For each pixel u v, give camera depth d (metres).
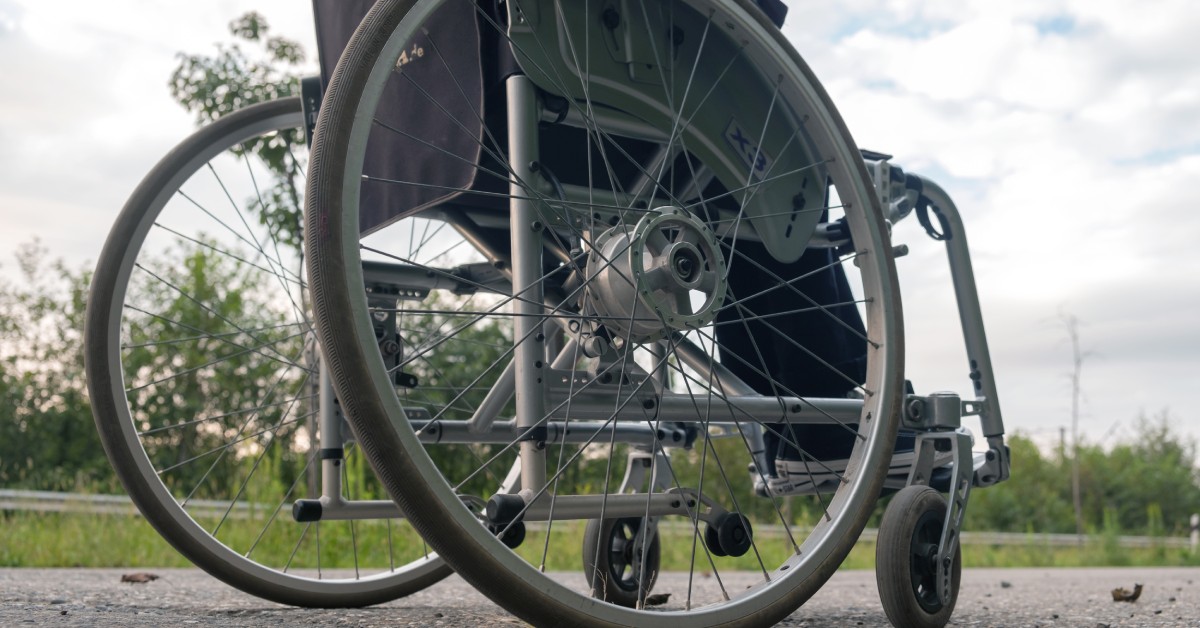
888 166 2.57
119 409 2.28
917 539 2.15
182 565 5.53
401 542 6.04
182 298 10.32
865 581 5.37
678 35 2.04
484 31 1.93
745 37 2.05
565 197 1.89
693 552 1.80
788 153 2.19
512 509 1.65
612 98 1.95
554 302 2.04
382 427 1.42
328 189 1.47
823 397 2.53
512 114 1.83
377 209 2.21
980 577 6.82
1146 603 3.47
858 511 2.02
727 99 2.10
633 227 1.88
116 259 2.33
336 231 1.45
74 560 5.35
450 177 2.00
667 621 1.67
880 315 2.12
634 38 1.97
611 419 1.93
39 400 13.38
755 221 2.12
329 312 1.42
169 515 2.29
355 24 2.14
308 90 2.38
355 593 2.50
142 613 2.23
